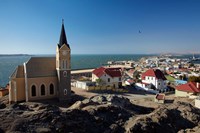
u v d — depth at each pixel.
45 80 59.03
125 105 50.56
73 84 83.31
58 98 59.69
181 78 109.44
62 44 58.91
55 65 61.72
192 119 42.34
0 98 61.56
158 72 86.88
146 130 35.25
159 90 80.75
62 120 34.00
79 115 37.09
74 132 32.34
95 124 35.91
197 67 176.88
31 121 32.38
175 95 73.88
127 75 115.69
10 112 35.53
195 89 69.50
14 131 29.33
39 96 58.50
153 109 51.34
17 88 56.53
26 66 57.59
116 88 79.94
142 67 179.12
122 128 36.22
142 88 82.50
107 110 41.12
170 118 40.28
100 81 78.00
